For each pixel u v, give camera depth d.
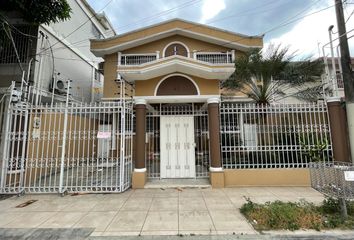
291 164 7.18
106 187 6.60
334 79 8.06
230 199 5.84
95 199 6.00
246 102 10.59
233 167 7.23
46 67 11.01
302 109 7.24
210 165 7.20
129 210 5.14
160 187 7.03
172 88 7.35
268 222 4.20
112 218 4.70
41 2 9.31
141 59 12.82
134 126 7.89
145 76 7.07
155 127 8.19
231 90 10.00
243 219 4.55
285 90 9.77
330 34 8.21
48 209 5.28
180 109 8.08
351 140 6.73
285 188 6.80
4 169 6.46
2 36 9.26
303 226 4.10
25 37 10.28
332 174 4.59
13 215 4.92
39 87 9.86
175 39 12.90
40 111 6.95
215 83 7.32
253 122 7.33
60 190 6.38
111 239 3.86
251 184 7.04
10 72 10.06
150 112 8.16
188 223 4.40
